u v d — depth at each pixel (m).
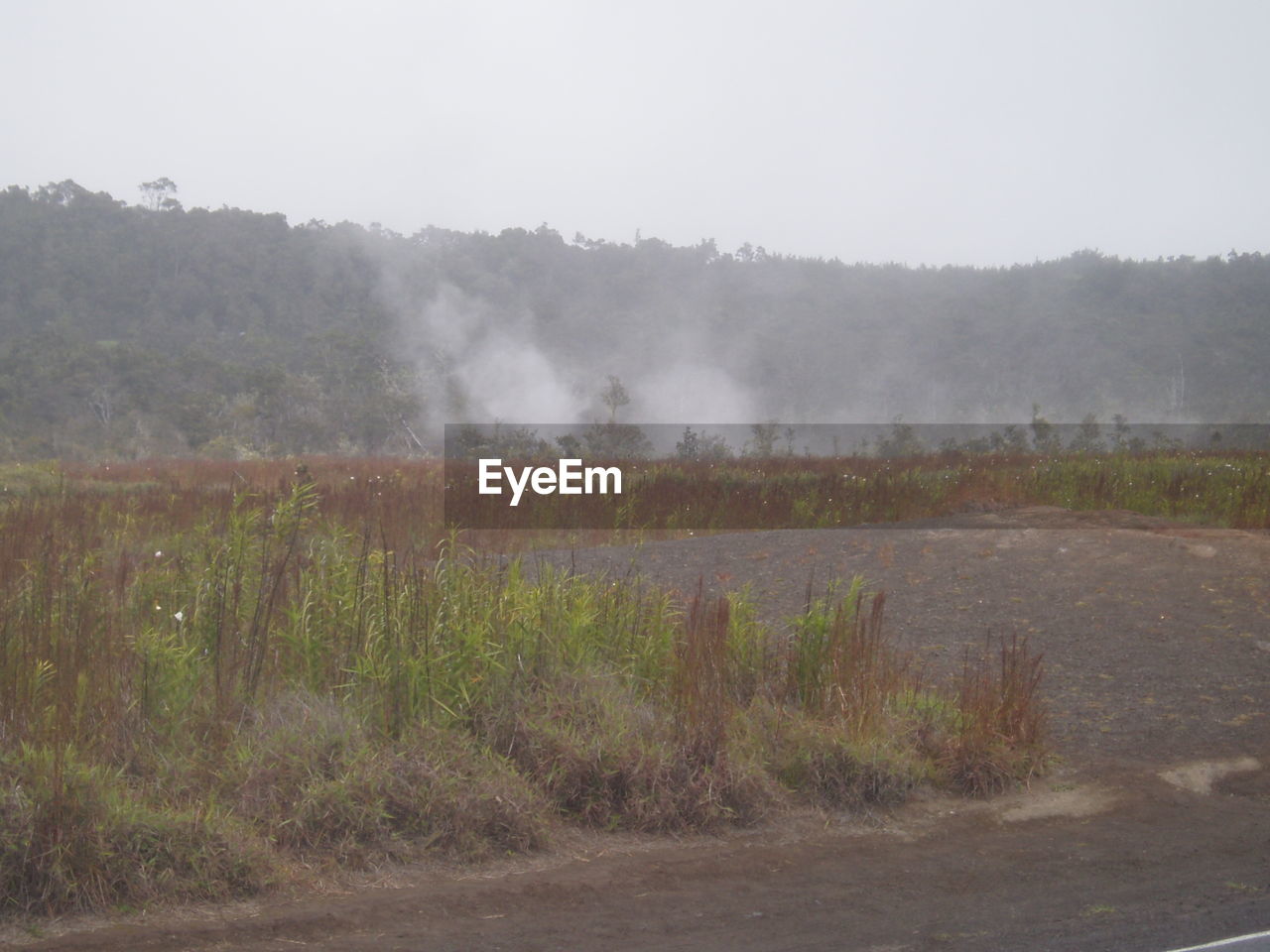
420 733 5.52
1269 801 5.94
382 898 4.50
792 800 5.80
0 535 9.07
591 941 4.15
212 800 4.89
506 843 5.07
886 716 6.39
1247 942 4.16
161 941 4.02
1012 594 9.94
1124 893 4.73
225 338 78.06
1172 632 8.56
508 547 13.59
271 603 6.33
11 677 5.31
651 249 102.38
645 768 5.52
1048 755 6.37
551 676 6.18
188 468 26.78
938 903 4.61
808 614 7.07
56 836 4.29
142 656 5.70
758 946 4.13
